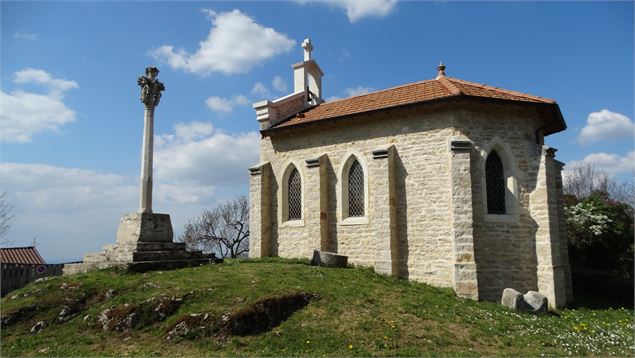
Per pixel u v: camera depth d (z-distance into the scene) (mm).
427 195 16109
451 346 9844
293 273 14188
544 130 18172
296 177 20125
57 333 10336
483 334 10719
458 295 14445
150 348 9461
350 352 9227
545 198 15562
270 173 20750
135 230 15047
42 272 17453
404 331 10422
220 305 10805
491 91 17047
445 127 16062
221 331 9922
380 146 17422
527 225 15773
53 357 9000
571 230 24625
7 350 9477
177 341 9703
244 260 18609
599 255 24703
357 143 18172
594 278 21812
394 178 16828
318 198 18359
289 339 9820
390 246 16094
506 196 16000
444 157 15938
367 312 11367
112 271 13484
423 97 16938
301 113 21859
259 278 13016
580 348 10391
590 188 50125
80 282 12195
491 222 15531
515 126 16391
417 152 16562
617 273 23922
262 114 21359
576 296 17750
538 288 15352
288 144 20344
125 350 9375
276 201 20344
